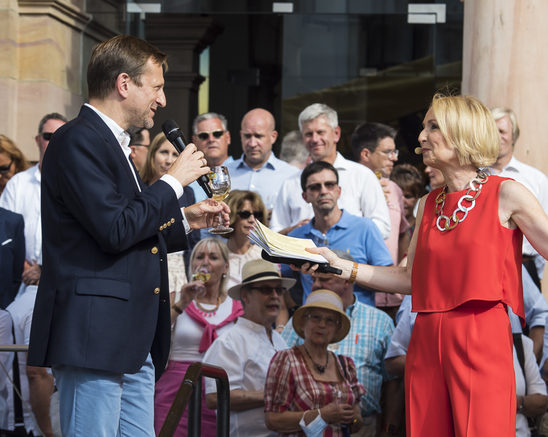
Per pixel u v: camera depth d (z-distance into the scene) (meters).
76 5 9.41
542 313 6.35
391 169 8.50
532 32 7.45
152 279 4.04
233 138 12.30
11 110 9.32
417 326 4.09
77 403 3.94
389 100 12.66
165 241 4.18
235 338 6.01
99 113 4.09
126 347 3.93
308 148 7.62
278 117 12.79
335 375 5.91
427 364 4.02
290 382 5.77
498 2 7.50
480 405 3.86
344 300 6.35
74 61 9.51
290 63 12.66
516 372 5.91
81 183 3.86
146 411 4.16
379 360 6.32
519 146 7.49
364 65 12.67
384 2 9.38
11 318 6.65
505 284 3.92
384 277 4.41
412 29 11.85
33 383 6.17
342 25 12.59
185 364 6.16
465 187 4.08
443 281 4.00
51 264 3.96
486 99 7.56
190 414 4.25
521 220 3.92
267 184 8.12
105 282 3.91
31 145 9.37
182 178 4.11
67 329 3.87
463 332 3.92
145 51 4.16
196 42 11.29
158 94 4.20
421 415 4.02
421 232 4.15
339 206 7.44
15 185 7.56
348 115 12.85
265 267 6.15
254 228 4.38
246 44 12.07
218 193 4.90
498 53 7.51
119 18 9.54
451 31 9.23
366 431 6.20
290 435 5.69
